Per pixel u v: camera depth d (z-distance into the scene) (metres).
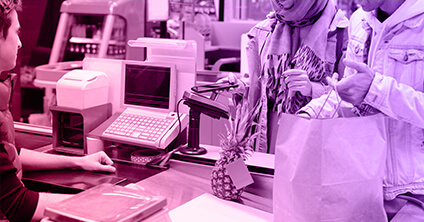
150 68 2.00
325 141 1.15
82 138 2.05
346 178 1.17
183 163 1.77
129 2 4.82
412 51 1.31
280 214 1.26
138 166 1.85
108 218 1.01
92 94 2.00
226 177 1.48
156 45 1.99
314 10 2.05
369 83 1.23
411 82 1.31
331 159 1.16
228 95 2.15
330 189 1.16
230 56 5.46
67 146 2.07
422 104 1.22
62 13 4.90
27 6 6.17
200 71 3.82
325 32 2.06
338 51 2.10
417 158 1.33
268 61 2.21
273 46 2.17
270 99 2.26
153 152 1.94
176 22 5.12
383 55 1.38
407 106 1.21
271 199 1.54
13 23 1.49
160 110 2.00
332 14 2.11
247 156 1.53
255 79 2.25
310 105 1.50
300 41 2.19
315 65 2.09
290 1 2.01
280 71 2.18
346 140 1.17
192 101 1.76
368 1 1.36
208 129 2.17
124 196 1.15
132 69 2.04
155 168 1.82
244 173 1.47
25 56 6.26
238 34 5.50
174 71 1.95
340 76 2.08
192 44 1.93
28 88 5.85
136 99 2.04
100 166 1.77
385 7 1.36
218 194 1.52
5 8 1.42
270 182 1.56
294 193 1.19
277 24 2.21
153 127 1.92
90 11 4.74
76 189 1.59
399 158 1.34
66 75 2.04
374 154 1.21
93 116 2.00
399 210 1.34
